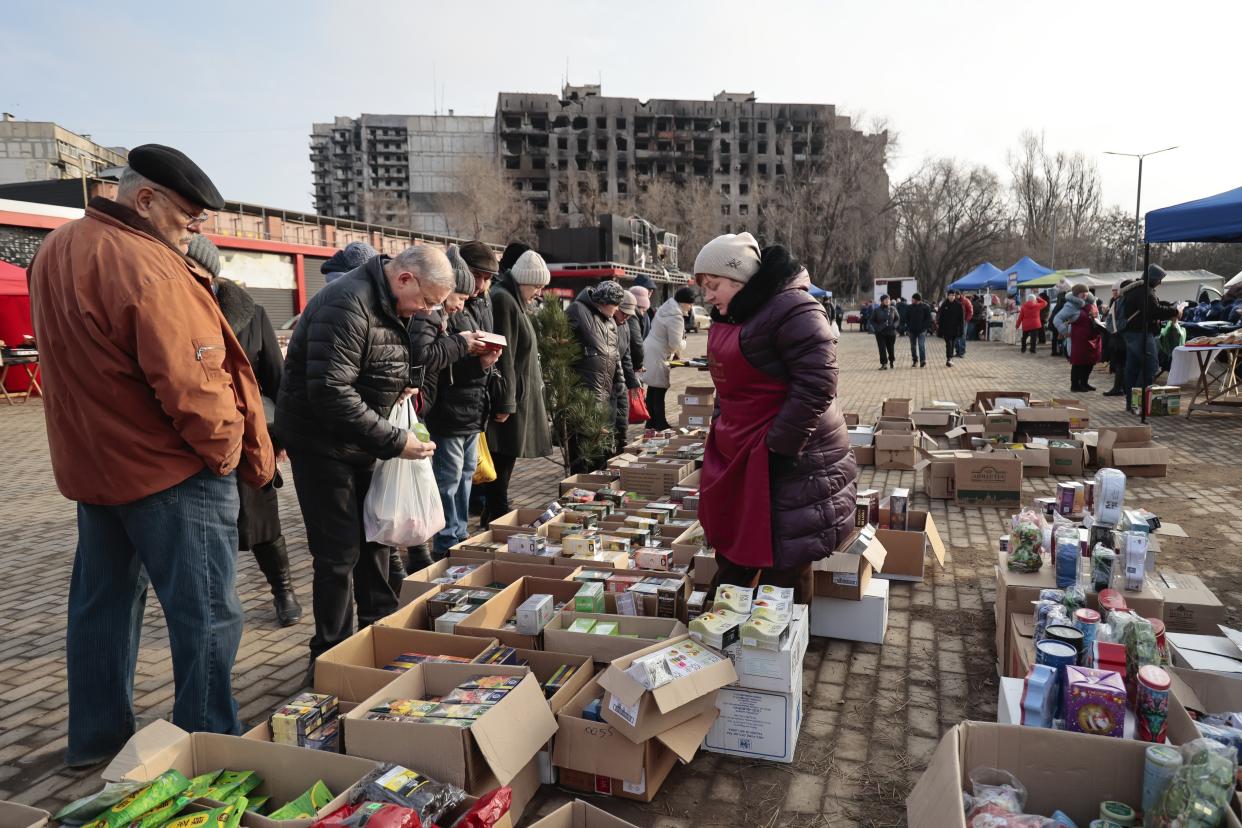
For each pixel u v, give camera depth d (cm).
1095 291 2895
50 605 453
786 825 247
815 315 293
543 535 458
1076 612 278
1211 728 214
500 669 263
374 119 14200
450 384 468
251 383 271
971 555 502
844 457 320
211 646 264
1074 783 200
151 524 254
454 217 8331
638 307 938
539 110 11062
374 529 351
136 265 236
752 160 11225
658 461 625
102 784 276
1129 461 697
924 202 6216
